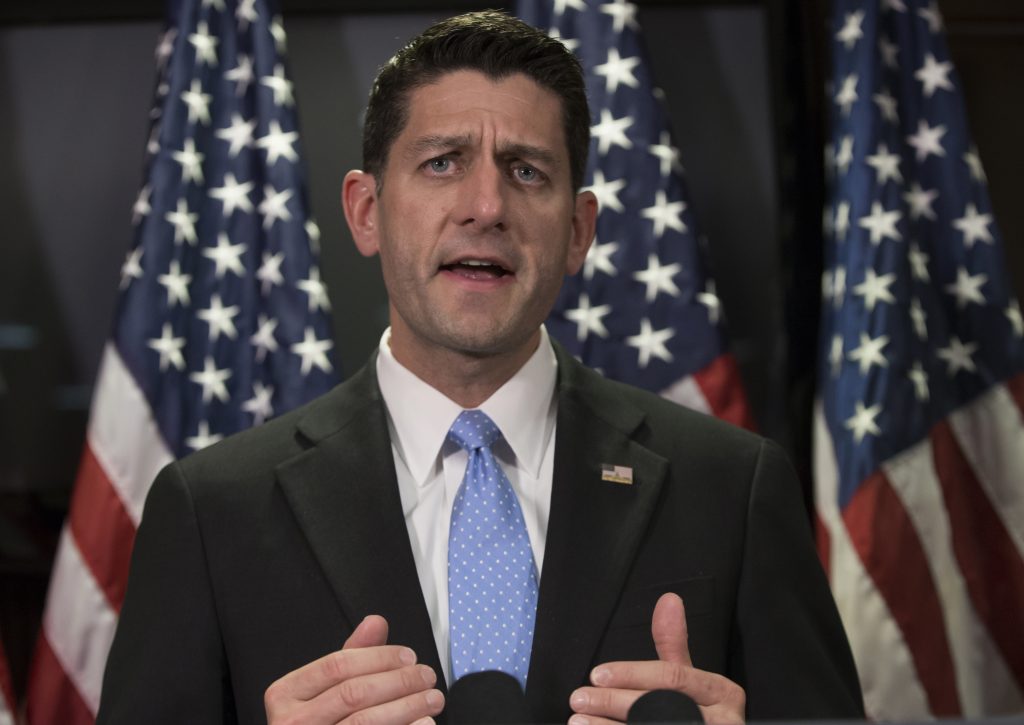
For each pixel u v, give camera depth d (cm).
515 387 397
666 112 649
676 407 435
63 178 734
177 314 623
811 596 400
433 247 372
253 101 648
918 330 621
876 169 627
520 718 278
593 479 391
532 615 365
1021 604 609
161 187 628
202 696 369
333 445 398
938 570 603
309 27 739
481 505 380
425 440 395
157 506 400
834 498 615
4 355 728
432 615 372
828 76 720
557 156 387
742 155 743
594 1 653
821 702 375
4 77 735
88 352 731
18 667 700
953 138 648
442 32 395
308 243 634
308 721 301
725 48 746
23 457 722
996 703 607
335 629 365
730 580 384
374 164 406
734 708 312
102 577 598
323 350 626
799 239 720
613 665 309
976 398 629
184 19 646
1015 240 731
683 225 638
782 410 716
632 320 631
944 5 734
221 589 377
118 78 737
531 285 375
